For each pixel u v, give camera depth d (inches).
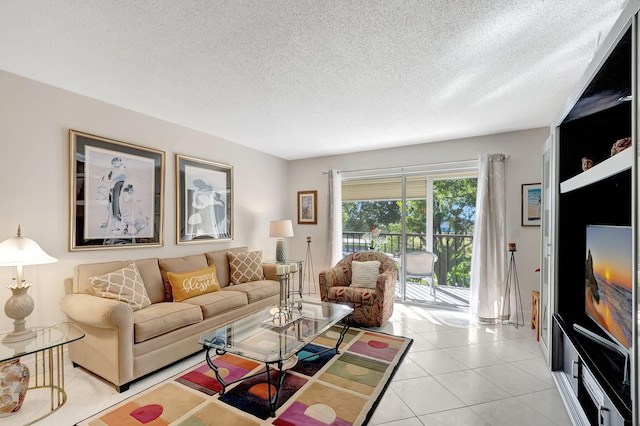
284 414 71.7
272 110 117.2
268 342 80.3
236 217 167.3
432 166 163.8
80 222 102.3
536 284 138.1
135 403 76.1
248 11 61.2
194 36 69.9
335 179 187.6
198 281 121.2
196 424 68.3
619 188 77.6
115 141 111.8
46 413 72.4
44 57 79.4
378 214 184.2
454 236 164.1
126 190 115.8
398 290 177.0
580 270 87.9
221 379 82.3
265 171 188.9
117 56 78.8
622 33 45.8
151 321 88.7
